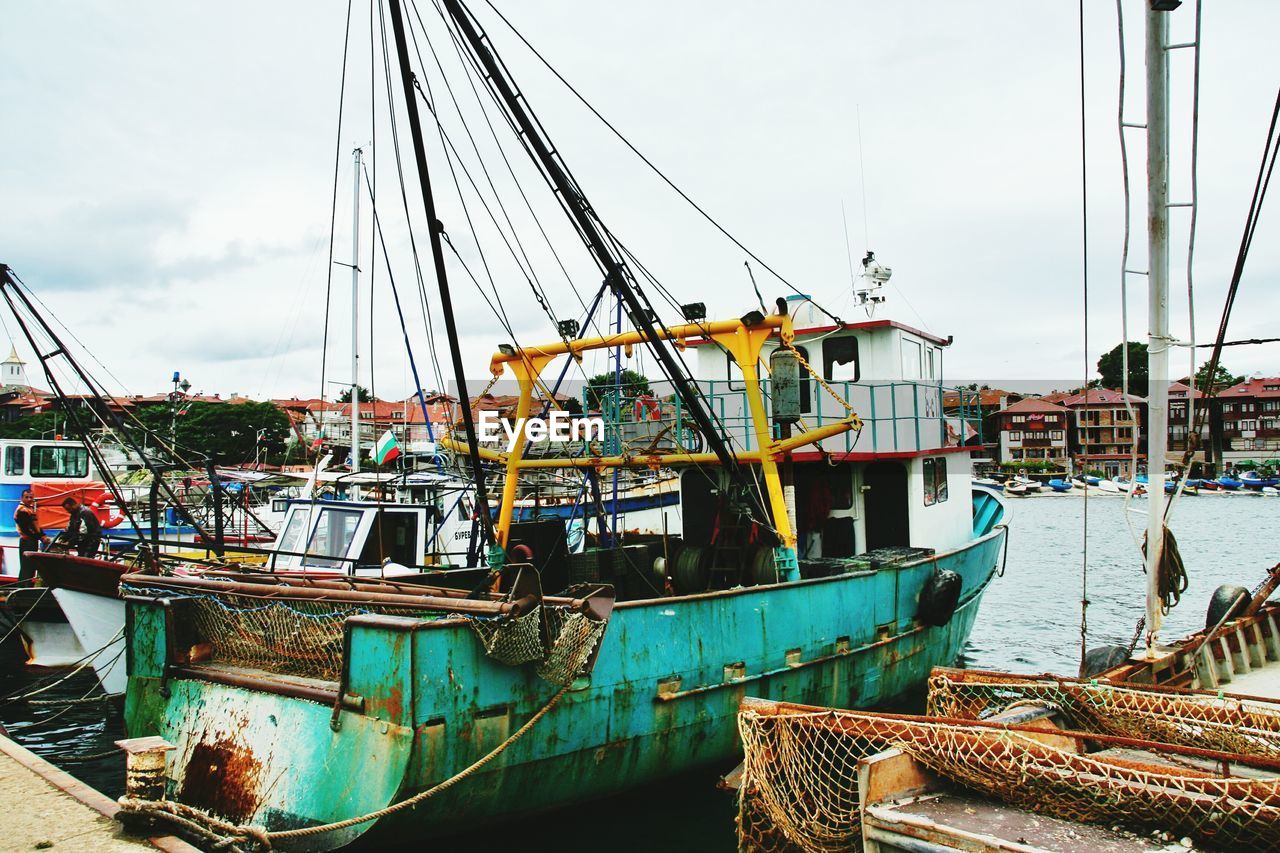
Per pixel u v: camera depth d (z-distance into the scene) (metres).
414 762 6.44
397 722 6.48
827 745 6.28
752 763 6.27
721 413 13.05
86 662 11.97
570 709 7.62
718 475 13.20
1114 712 7.02
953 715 7.63
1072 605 23.67
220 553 12.36
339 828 6.49
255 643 8.04
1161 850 5.12
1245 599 10.10
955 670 7.78
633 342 10.62
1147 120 8.05
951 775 5.94
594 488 12.14
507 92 8.14
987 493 19.36
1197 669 8.80
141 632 8.48
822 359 13.44
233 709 7.49
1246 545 37.97
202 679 7.84
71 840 5.84
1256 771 6.52
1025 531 49.16
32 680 14.92
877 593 11.08
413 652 6.49
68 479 19.55
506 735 7.06
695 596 8.80
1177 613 22.17
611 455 12.34
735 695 9.14
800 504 13.25
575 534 16.58
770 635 9.52
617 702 8.05
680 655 8.63
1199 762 6.72
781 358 10.44
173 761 7.73
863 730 6.13
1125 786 5.28
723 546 11.99
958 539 14.52
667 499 20.97
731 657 9.11
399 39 6.99
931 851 5.25
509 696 7.10
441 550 16.25
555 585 12.05
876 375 13.06
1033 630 20.30
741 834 6.43
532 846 8.05
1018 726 6.03
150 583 8.56
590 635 7.25
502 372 11.90
